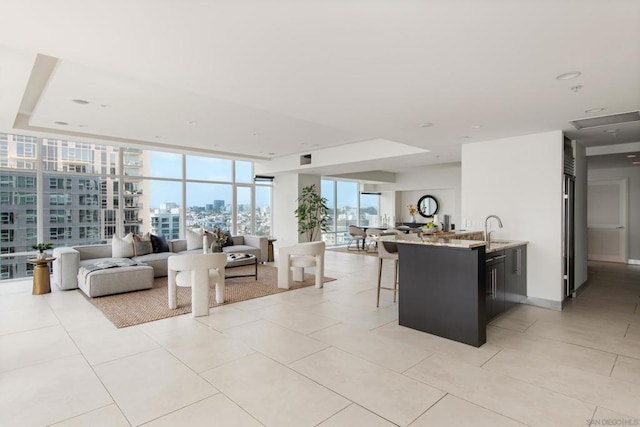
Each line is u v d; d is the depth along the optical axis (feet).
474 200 17.20
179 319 13.46
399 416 7.19
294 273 20.43
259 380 8.69
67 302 15.80
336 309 14.84
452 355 10.18
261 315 13.99
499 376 8.90
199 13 6.02
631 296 16.99
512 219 15.99
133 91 13.28
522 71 8.54
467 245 10.85
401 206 43.57
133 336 11.65
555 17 6.08
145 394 8.05
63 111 15.79
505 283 13.61
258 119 17.46
